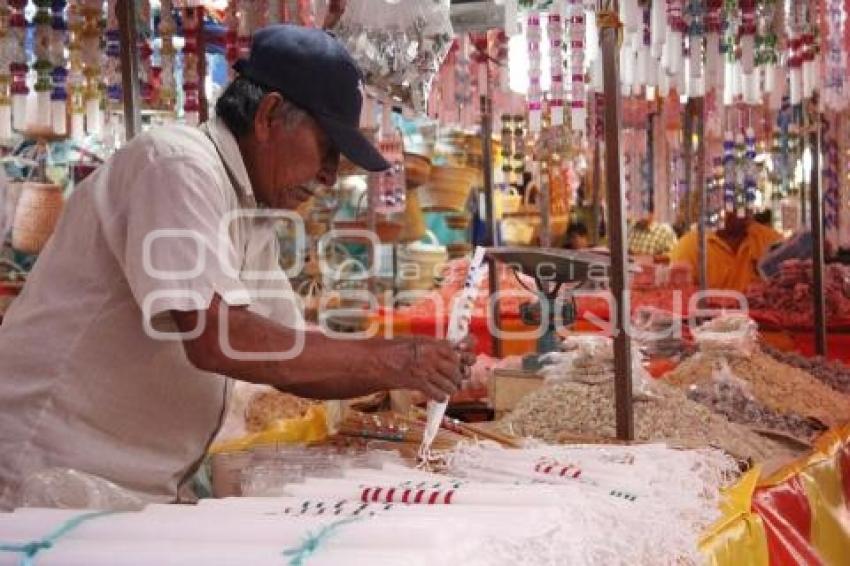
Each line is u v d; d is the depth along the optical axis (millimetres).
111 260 1666
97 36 2445
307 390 1767
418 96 2479
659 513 1480
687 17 3176
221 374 1608
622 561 1325
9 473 1628
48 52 2307
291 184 1746
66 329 1664
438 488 1483
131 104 2354
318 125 1709
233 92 1707
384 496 1479
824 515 2262
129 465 1684
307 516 1245
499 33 3547
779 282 5449
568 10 2828
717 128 4496
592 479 1653
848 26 3588
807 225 5531
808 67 3385
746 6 3246
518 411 2576
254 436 2371
